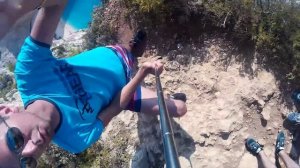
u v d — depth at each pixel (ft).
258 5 3.57
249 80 3.78
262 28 3.60
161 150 3.75
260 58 3.76
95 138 2.66
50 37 2.47
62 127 2.39
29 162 1.77
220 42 3.89
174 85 3.94
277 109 3.76
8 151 1.64
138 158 3.91
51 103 2.32
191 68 3.96
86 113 2.56
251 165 3.63
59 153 4.23
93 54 2.88
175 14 3.96
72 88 2.55
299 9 3.52
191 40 4.00
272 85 3.73
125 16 4.29
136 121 4.03
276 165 3.69
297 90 3.70
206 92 3.85
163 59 4.07
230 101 3.77
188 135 3.76
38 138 1.95
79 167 4.22
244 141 3.72
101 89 2.76
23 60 2.45
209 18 3.83
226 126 3.71
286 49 3.58
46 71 2.47
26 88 2.44
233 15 3.69
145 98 3.25
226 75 3.84
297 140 3.73
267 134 3.76
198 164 3.67
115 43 4.41
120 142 4.06
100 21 4.58
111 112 2.87
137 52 3.51
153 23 4.11
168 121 1.67
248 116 3.76
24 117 1.95
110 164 4.04
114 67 2.93
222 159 3.67
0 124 1.79
